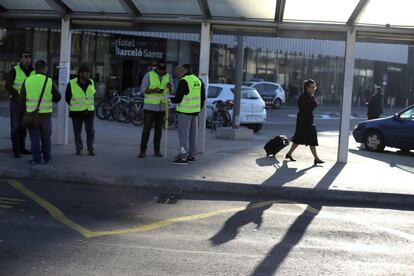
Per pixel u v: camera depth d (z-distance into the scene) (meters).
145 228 6.85
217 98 19.81
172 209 8.02
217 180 9.55
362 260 5.89
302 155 13.72
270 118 29.38
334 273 5.42
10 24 13.23
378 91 19.09
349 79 12.22
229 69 43.28
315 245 6.42
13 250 5.71
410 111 15.59
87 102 11.48
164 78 11.68
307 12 11.72
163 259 5.64
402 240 6.83
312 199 9.31
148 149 13.12
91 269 5.25
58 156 11.30
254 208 8.34
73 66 34.62
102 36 35.69
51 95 10.29
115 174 9.66
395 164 12.98
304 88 12.14
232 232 6.86
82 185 9.48
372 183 10.04
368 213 8.44
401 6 11.09
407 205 9.23
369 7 11.26
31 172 9.74
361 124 16.55
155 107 11.57
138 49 37.38
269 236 6.75
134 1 11.90
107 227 6.81
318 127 25.48
